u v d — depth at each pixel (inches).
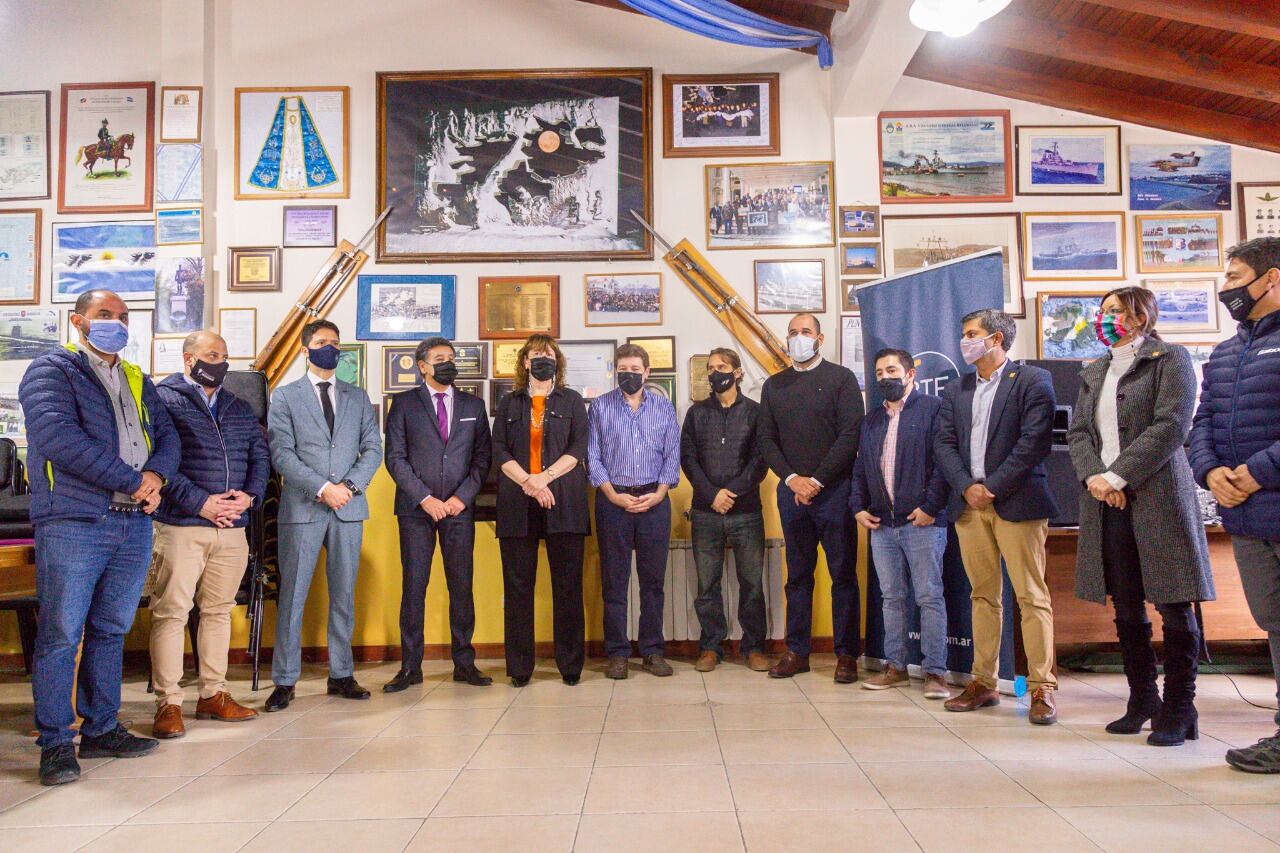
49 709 100.0
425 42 190.9
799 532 153.9
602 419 160.6
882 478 143.8
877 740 110.8
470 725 121.6
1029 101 189.9
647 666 159.5
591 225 187.8
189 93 183.9
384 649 175.9
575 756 104.9
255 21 190.7
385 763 103.4
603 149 188.9
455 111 189.3
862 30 161.9
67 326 185.2
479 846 76.9
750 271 187.0
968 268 149.4
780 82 190.4
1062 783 92.4
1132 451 106.6
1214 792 88.9
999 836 77.6
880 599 159.5
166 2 184.7
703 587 163.2
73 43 190.5
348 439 145.3
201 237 180.9
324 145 188.5
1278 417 97.7
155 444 116.8
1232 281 102.2
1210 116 187.8
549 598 178.4
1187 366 107.8
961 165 189.0
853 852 74.4
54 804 90.7
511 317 186.2
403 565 150.3
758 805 86.6
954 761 101.0
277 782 96.8
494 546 178.1
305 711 132.9
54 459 102.5
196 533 123.0
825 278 186.5
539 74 189.3
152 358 181.6
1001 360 130.0
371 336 184.9
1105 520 114.1
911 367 144.6
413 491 146.9
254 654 151.3
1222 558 154.0
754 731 116.0
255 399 158.4
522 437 152.6
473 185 188.2
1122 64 163.9
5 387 183.9
